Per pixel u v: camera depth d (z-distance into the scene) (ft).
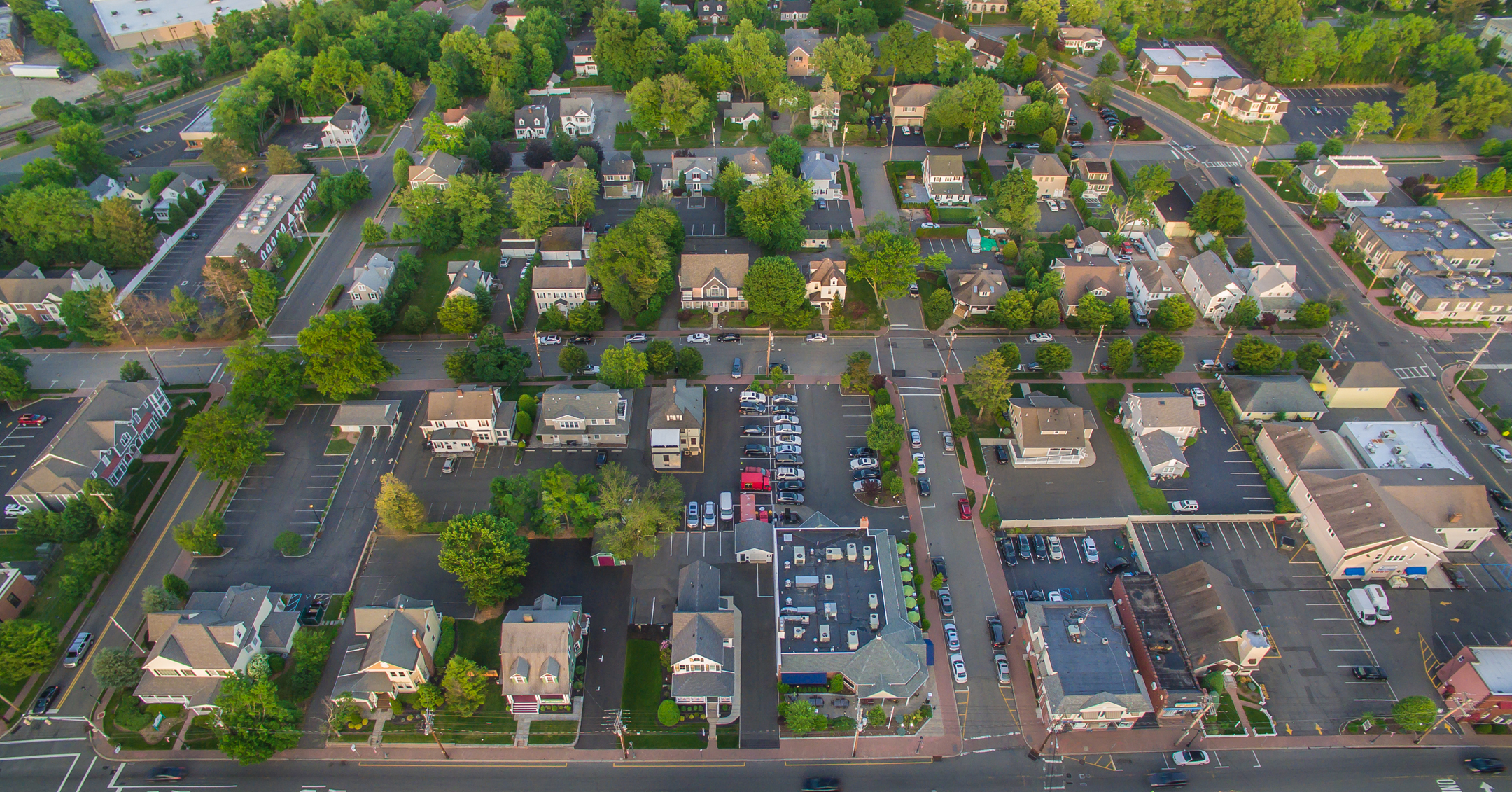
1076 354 500.33
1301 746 319.27
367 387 470.80
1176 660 333.21
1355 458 427.74
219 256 534.37
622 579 376.89
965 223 611.06
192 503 410.93
